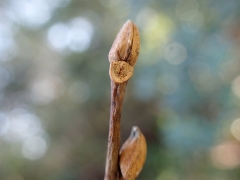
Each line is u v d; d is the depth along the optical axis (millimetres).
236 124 397
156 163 487
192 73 325
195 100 328
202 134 315
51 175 558
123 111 532
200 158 363
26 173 566
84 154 559
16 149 576
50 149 570
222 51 296
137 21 390
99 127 560
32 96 590
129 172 98
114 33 509
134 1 363
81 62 520
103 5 523
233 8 289
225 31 304
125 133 539
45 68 575
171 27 367
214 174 387
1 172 551
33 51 575
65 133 566
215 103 329
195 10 337
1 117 575
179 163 388
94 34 519
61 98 571
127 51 85
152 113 514
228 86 321
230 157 464
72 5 518
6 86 577
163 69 338
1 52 573
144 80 351
